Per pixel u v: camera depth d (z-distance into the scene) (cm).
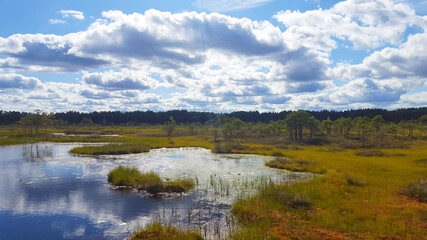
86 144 5988
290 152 4594
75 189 2128
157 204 1742
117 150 4556
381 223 1259
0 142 5941
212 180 2398
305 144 6606
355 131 10050
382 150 4691
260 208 1551
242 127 9719
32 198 1891
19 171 2872
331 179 2280
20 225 1429
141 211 1617
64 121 16075
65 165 3259
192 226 1373
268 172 2827
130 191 2066
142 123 17788
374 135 7800
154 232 1249
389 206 1521
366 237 1118
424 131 8469
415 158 3525
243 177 2552
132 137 7788
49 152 4556
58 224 1434
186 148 5559
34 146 5600
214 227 1354
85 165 3269
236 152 4703
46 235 1308
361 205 1549
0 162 3475
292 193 1794
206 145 5903
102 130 11338
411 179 2202
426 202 1589
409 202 1608
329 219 1338
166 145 5856
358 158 3706
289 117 7756
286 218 1388
